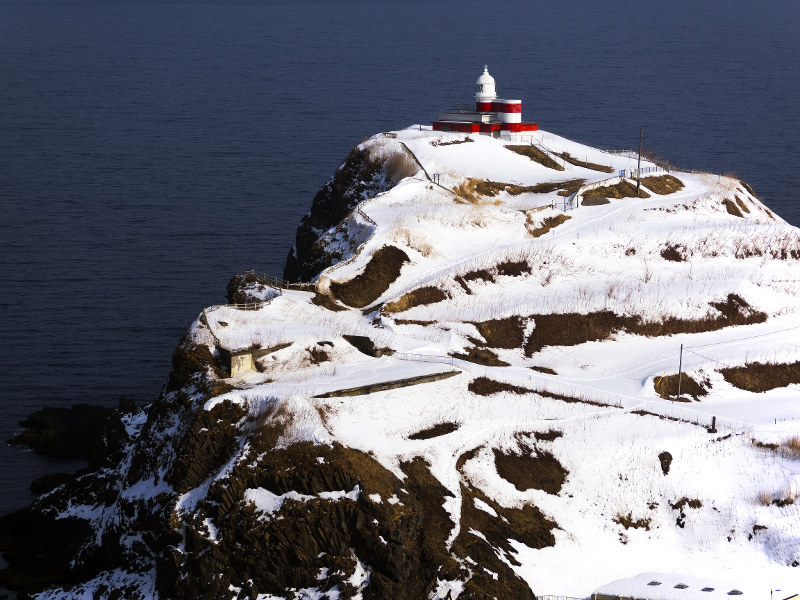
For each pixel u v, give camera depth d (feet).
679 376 589.32
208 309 578.66
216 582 454.81
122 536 502.79
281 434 489.26
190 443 498.28
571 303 635.66
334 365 551.18
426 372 545.44
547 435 532.73
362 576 453.99
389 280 637.71
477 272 651.66
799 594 473.26
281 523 460.55
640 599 459.32
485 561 462.60
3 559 544.62
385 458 488.44
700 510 512.63
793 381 614.75
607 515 505.25
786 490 520.01
